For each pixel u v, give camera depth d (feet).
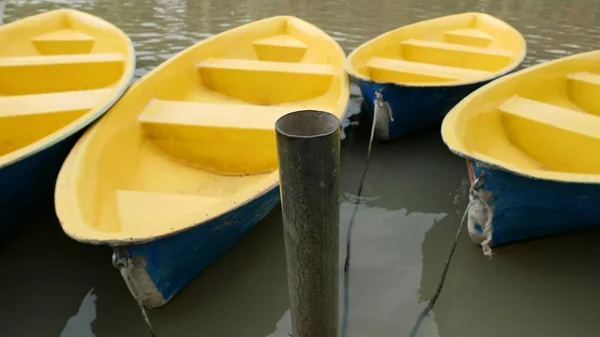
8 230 10.58
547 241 10.80
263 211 10.08
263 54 18.10
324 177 5.65
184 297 9.57
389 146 14.94
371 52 16.67
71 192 8.38
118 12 31.32
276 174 9.43
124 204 9.78
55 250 10.87
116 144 11.05
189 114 12.33
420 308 9.57
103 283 10.09
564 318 9.26
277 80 15.35
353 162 14.33
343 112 11.84
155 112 12.43
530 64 23.54
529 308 9.48
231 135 11.80
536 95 13.48
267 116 12.21
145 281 8.13
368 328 9.17
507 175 8.68
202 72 15.60
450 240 11.25
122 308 9.53
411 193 13.03
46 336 9.02
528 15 31.83
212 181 11.96
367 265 10.59
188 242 8.41
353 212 12.30
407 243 11.23
